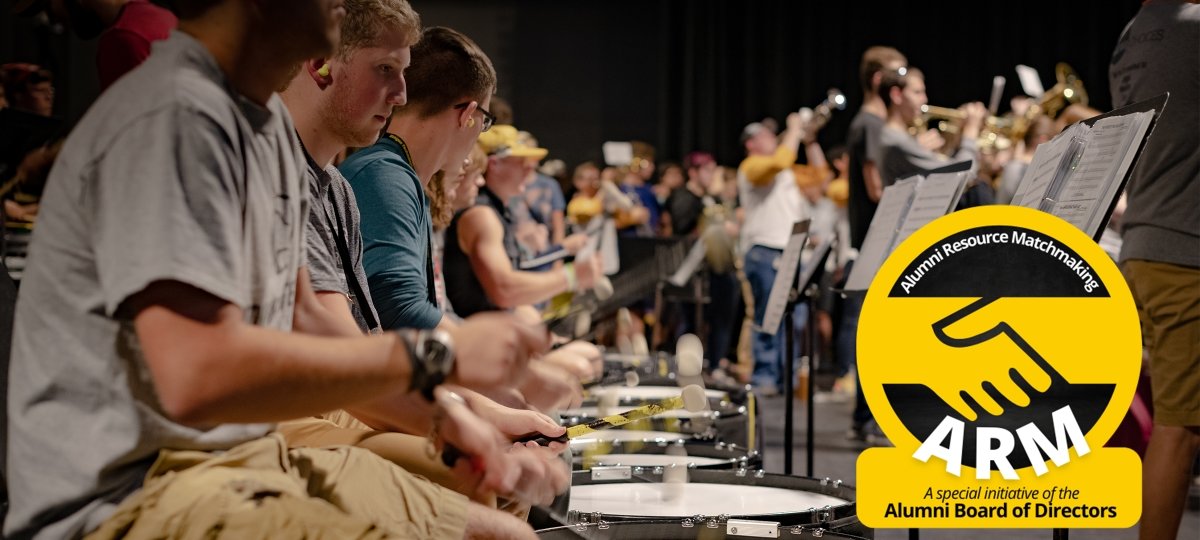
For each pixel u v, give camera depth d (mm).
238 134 1309
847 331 7719
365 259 2320
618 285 2012
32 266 1301
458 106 2559
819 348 9898
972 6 12914
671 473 2357
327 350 1235
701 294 7008
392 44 2051
